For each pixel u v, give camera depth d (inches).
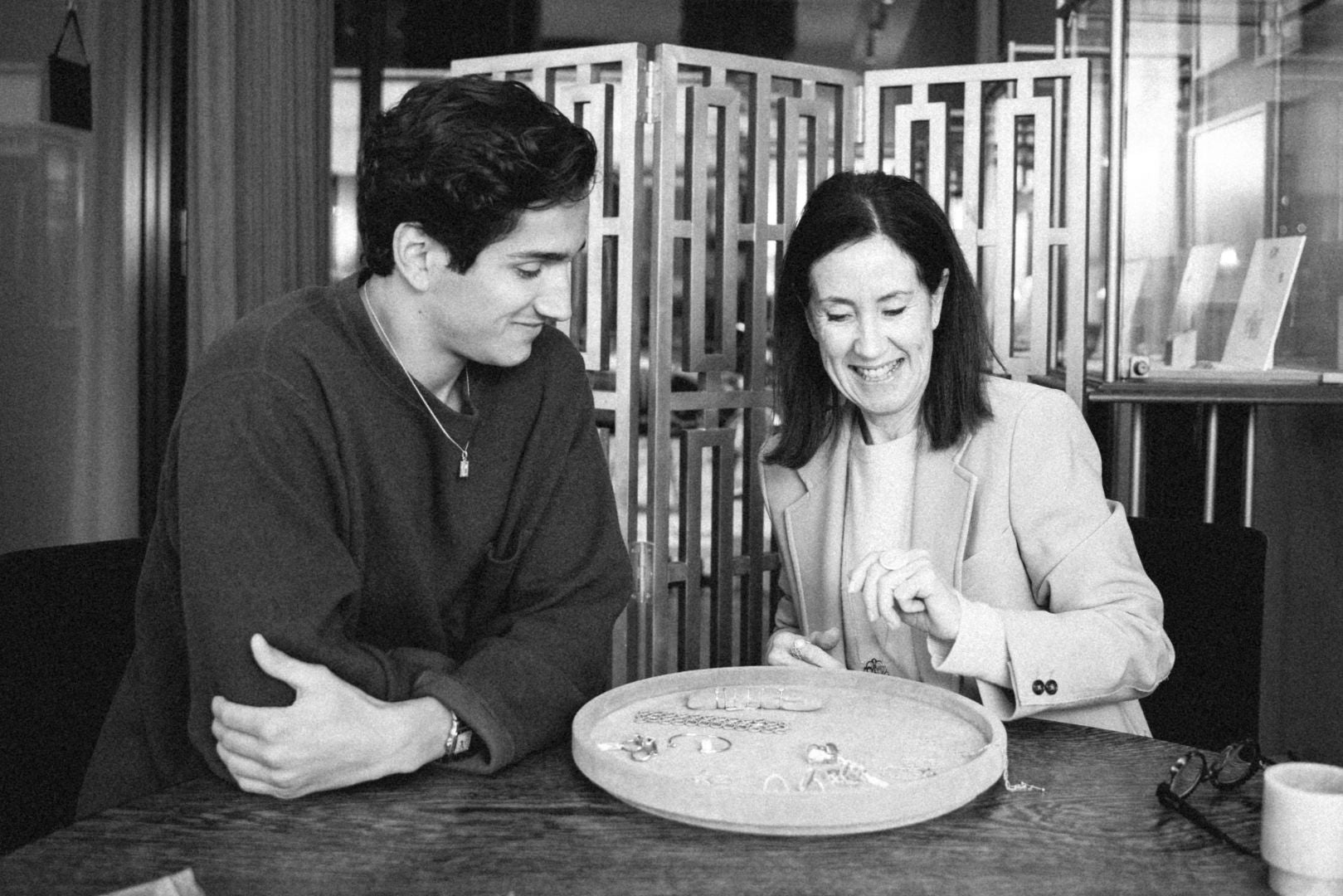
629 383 90.4
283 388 49.1
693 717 51.8
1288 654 128.3
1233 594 74.2
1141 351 125.6
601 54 89.8
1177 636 75.7
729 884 38.2
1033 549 65.2
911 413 68.7
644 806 43.3
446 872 39.1
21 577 60.0
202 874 39.0
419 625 54.1
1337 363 116.4
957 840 41.8
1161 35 117.5
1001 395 68.3
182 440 48.8
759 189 93.3
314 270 151.4
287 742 44.5
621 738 49.2
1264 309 116.5
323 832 42.3
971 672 56.9
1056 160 135.4
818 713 52.2
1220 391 107.3
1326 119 114.9
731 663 95.5
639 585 91.7
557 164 46.3
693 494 93.3
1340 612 118.7
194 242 126.3
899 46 188.9
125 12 125.1
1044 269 93.9
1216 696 74.4
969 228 95.0
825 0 187.0
